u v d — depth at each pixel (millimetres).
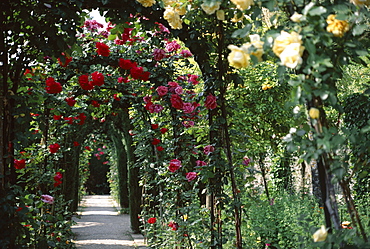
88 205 18578
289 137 1851
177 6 2535
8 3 2834
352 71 5367
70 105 4867
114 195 18891
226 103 3238
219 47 3053
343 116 5613
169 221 4848
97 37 4895
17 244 2803
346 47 1996
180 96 4660
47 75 4484
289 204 5164
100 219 12836
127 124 9523
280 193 6176
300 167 7062
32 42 2916
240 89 6090
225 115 3121
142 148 6051
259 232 4359
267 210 4832
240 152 3176
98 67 5359
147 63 4676
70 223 4992
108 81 5492
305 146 1808
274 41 1765
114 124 10109
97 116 6906
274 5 1870
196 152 4453
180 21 2518
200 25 3107
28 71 3424
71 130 5043
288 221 4457
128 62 4535
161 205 5895
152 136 5695
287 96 6246
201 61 3193
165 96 4504
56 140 4613
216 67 3188
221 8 2549
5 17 2912
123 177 14539
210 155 3172
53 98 3973
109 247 7766
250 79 6086
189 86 4660
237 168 3068
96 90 5492
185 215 4371
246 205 3041
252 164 3193
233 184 3029
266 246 4262
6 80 2881
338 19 1710
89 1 3025
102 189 27297
